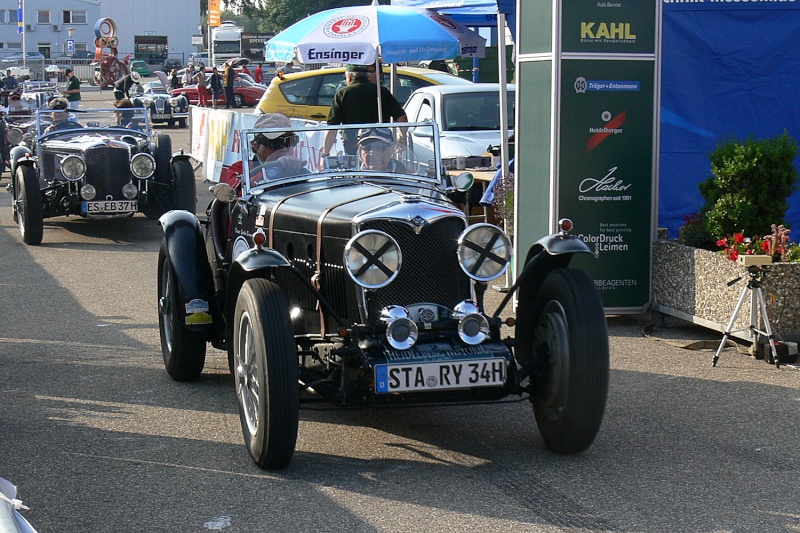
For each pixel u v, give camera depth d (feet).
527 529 13.66
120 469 16.20
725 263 23.67
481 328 15.99
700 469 15.97
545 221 26.76
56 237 42.98
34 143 45.65
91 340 25.48
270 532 13.67
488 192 31.81
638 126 26.27
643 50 26.11
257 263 15.60
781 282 22.91
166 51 252.21
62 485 15.51
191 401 20.12
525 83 27.14
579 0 25.76
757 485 15.28
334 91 57.31
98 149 42.42
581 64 25.94
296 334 18.07
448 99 42.75
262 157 19.99
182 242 20.72
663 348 23.95
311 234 17.33
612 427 18.13
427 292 16.49
